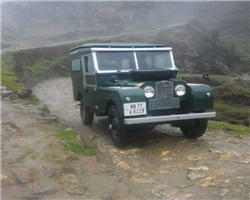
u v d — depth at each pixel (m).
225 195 4.39
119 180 5.07
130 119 5.86
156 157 6.05
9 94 12.34
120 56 7.41
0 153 5.71
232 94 30.61
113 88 6.52
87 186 4.80
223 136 7.74
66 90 22.05
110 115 6.67
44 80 31.11
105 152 6.42
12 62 25.47
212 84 35.59
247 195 4.36
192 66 60.78
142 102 6.05
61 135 6.71
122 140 6.40
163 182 4.95
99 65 7.26
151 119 5.96
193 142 6.91
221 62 65.12
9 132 7.01
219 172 5.14
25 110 9.66
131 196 4.55
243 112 24.72
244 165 5.43
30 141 6.39
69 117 11.05
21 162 5.34
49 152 5.76
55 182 4.79
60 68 37.72
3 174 4.88
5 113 9.06
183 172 5.27
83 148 6.18
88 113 8.88
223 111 25.78
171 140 7.13
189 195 4.46
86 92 8.33
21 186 4.62
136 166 5.63
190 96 6.60
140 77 6.48
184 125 6.82
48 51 43.03
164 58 7.65
